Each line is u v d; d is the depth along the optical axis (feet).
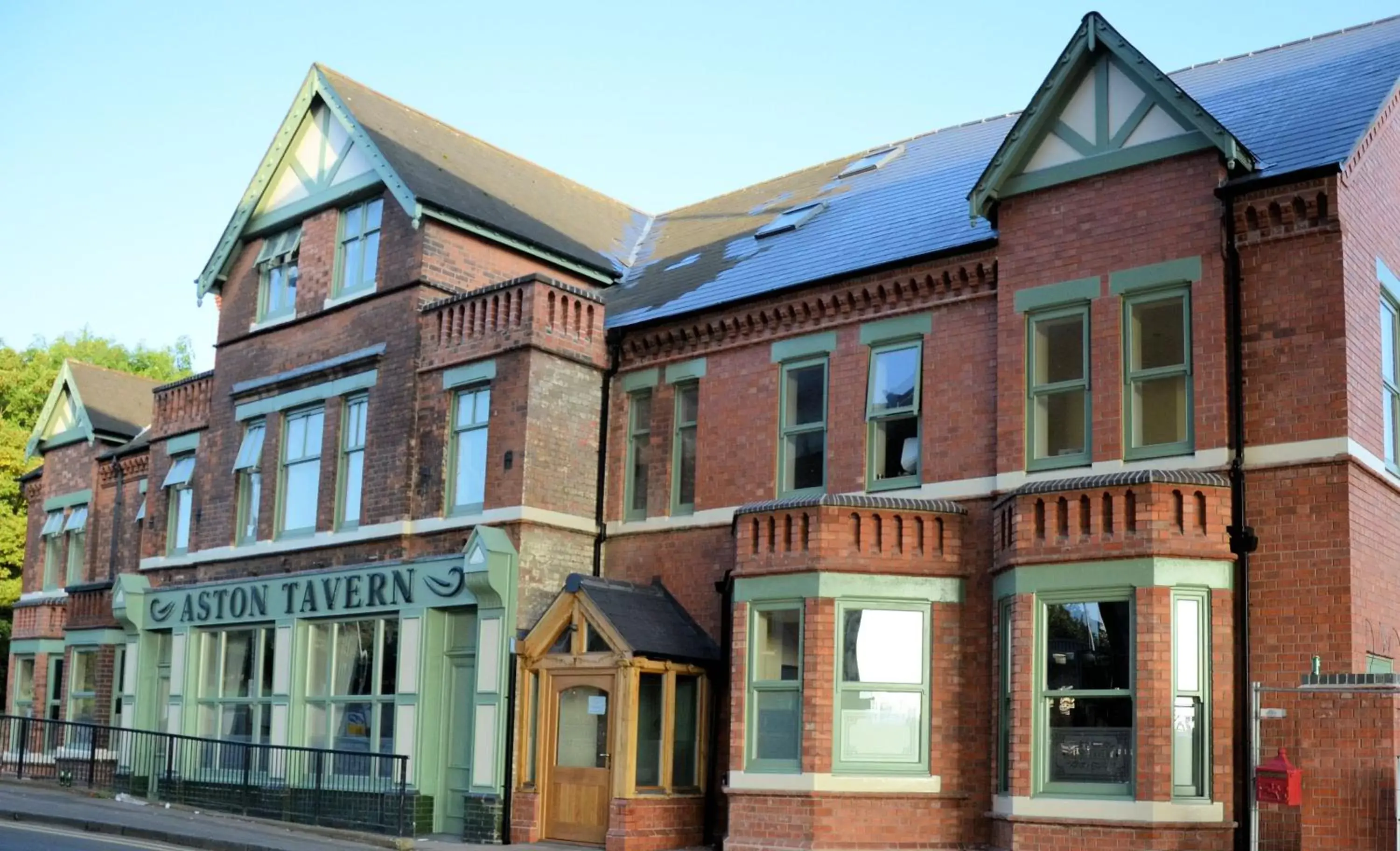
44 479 118.11
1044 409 59.41
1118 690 52.54
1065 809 52.80
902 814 57.98
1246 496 53.31
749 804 59.72
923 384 63.98
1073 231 59.11
